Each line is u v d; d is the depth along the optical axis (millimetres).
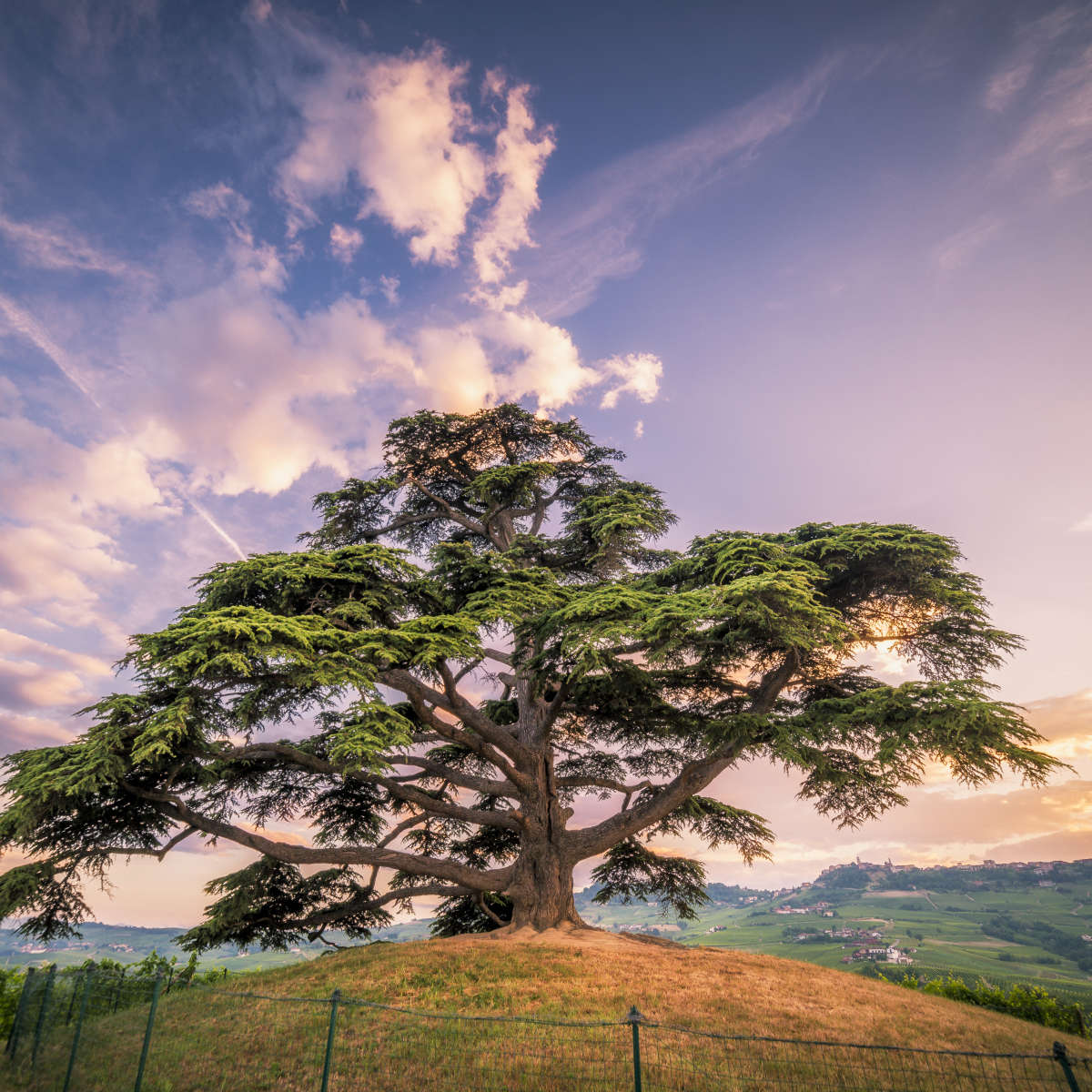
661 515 25250
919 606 21891
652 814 23672
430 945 19766
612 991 15469
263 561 17922
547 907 22766
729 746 22078
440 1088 10523
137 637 15633
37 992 12977
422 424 25641
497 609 17781
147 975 16922
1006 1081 11078
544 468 24047
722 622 20062
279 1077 11102
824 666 23953
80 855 17859
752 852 26234
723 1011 14297
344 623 18625
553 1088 10328
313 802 24562
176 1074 11062
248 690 17953
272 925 23812
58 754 15633
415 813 27250
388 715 16219
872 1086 10711
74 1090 10531
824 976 18594
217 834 19906
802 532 23031
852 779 21297
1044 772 16422
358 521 25172
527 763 23828
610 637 17469
